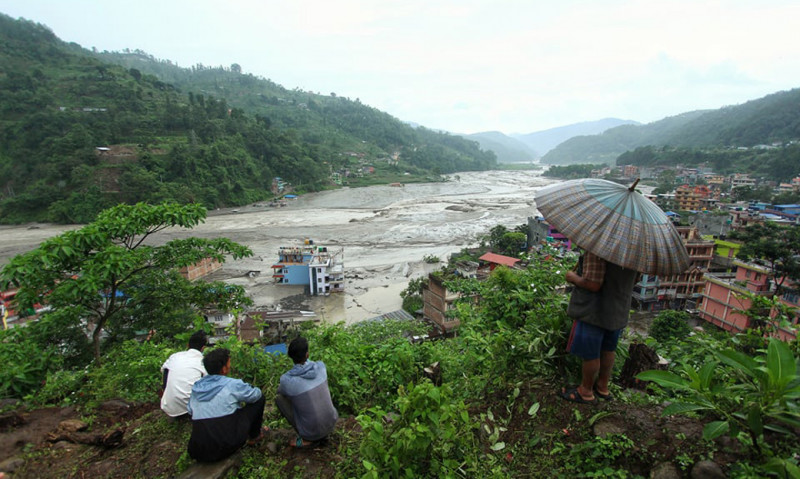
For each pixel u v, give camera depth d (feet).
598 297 11.02
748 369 9.18
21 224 205.98
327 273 118.93
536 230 146.61
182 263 27.14
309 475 11.71
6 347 19.15
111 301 25.80
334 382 16.37
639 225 10.24
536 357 13.46
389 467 10.47
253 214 239.50
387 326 35.24
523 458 11.09
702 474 8.98
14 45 380.58
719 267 109.60
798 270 74.84
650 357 13.91
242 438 12.27
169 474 11.99
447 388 11.19
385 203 285.43
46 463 12.66
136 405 16.56
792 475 7.43
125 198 220.02
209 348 18.57
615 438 10.41
